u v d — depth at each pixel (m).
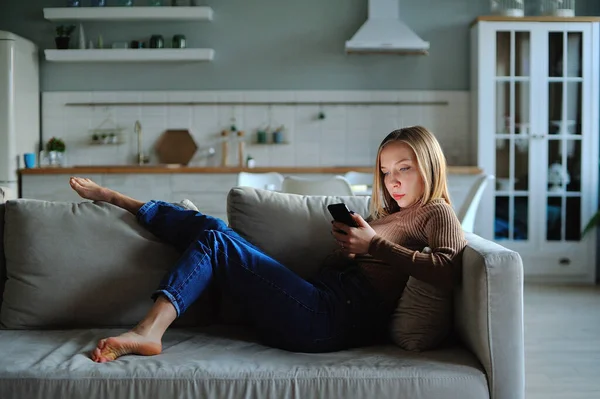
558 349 3.22
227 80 5.67
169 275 1.79
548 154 5.20
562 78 5.16
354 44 5.25
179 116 5.68
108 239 2.09
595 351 3.18
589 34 5.12
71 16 5.43
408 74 5.64
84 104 5.66
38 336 1.93
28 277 2.04
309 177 5.02
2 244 2.14
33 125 5.52
